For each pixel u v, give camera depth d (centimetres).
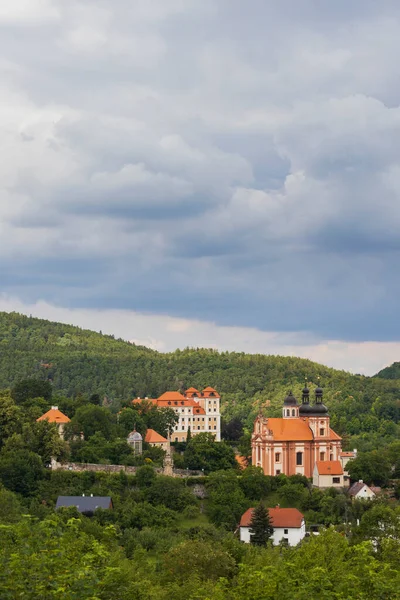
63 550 9719
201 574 17125
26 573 9088
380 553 16250
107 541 14975
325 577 10788
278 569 11831
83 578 9100
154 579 16875
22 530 9988
